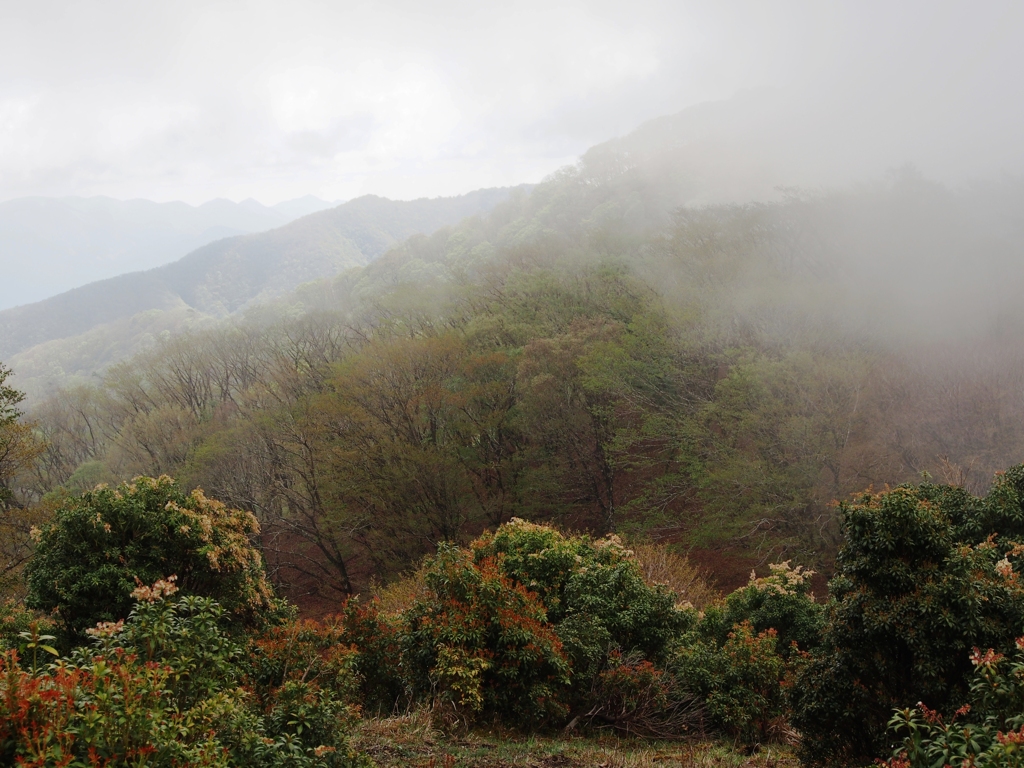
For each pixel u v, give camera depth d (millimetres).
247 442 31734
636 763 7527
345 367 31516
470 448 31438
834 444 24094
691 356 30047
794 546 24453
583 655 9562
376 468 29734
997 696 4949
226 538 11031
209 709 4633
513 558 11781
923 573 6898
